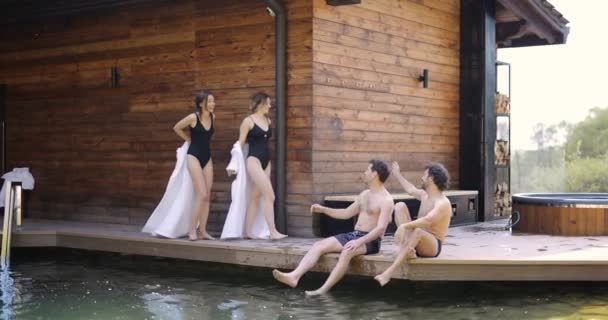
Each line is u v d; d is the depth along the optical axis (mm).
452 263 6688
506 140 11406
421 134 10180
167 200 8414
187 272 7836
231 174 8078
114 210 10086
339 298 6551
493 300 6523
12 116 11117
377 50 9367
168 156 9562
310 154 8430
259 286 7090
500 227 9781
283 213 8531
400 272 6734
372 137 9297
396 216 6895
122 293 6801
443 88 10625
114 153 10070
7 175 10359
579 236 8680
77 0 9336
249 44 8852
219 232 9070
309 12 8398
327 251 6891
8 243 8734
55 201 10680
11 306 6309
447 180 6785
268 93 8727
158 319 5852
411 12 9969
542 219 8891
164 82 9570
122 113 9977
